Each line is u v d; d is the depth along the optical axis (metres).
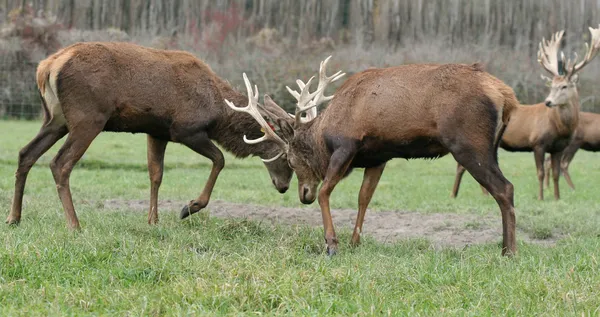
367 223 19.94
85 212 18.17
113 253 12.49
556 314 9.68
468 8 61.69
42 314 9.33
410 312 9.69
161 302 9.91
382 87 14.62
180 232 15.32
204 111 17.20
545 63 28.67
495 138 14.14
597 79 54.25
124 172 30.98
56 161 15.46
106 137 46.62
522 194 28.84
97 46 15.86
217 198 23.45
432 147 14.64
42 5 62.41
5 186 23.88
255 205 22.11
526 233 18.69
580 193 29.41
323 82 17.86
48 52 58.53
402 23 62.34
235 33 61.72
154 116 16.56
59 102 15.73
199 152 17.28
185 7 63.50
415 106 14.25
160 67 16.59
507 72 55.81
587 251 14.21
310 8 63.81
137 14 64.00
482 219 20.50
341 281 10.95
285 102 53.88
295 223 18.89
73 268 11.40
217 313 9.62
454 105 13.94
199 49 59.34
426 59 57.72
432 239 17.77
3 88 57.12
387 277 11.57
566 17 61.25
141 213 18.92
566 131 27.75
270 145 18.38
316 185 17.12
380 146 14.82
